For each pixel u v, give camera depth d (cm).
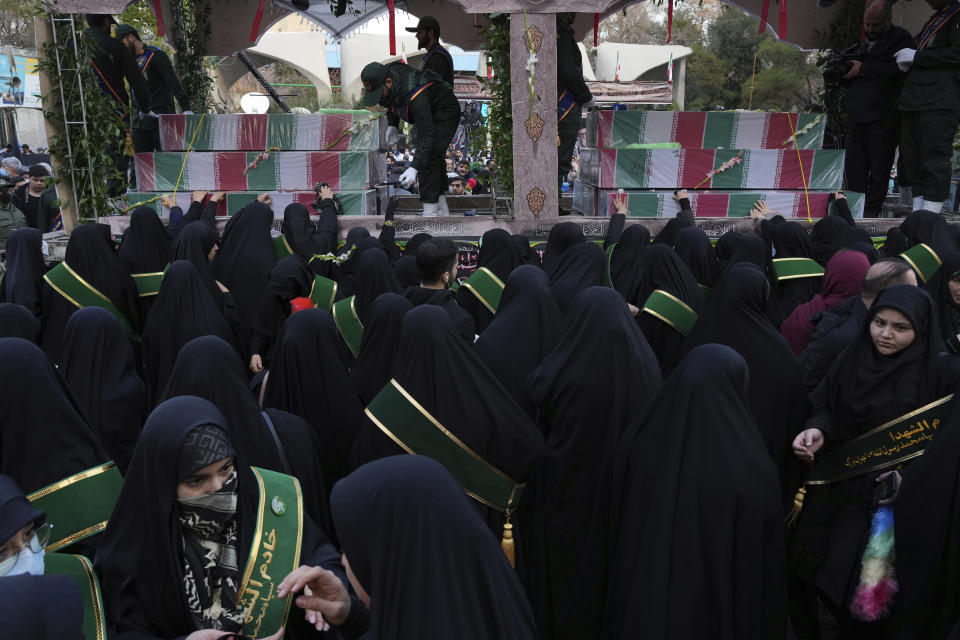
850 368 312
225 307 522
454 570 158
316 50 1742
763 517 248
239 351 495
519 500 309
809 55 1852
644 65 1656
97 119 796
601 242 761
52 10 767
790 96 1862
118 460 341
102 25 821
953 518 261
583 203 941
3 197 904
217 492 214
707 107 1992
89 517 248
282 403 342
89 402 338
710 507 246
